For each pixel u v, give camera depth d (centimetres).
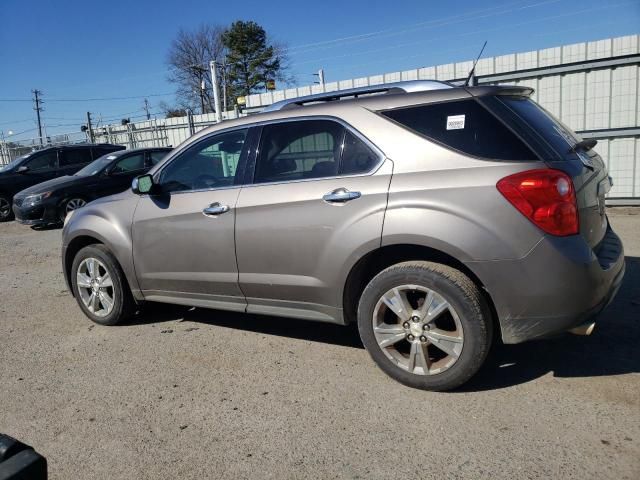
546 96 987
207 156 431
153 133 1897
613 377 342
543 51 971
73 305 585
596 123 949
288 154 387
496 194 305
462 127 327
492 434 288
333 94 399
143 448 297
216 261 414
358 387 351
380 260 364
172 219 435
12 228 1269
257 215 388
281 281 384
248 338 451
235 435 304
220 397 350
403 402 328
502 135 316
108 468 281
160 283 456
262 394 350
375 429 301
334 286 360
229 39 5744
